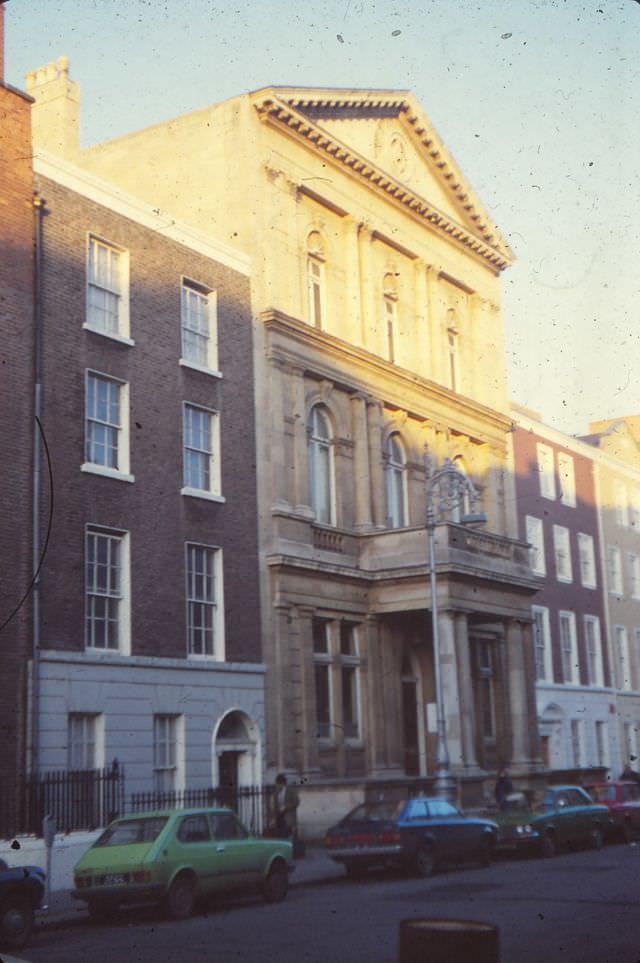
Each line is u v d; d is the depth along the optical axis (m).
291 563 32.59
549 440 52.34
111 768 26.06
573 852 29.50
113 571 27.52
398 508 39.12
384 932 15.38
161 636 28.33
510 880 22.25
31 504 25.12
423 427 40.59
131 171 36.22
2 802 23.27
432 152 42.66
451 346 44.06
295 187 35.88
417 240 41.75
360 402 37.25
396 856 23.47
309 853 29.33
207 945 14.84
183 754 28.36
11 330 25.36
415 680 38.22
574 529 53.28
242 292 33.22
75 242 27.61
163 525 28.98
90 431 27.53
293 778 31.78
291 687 32.47
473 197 44.44
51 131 36.47
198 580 30.22
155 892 18.16
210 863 19.14
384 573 35.62
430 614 36.91
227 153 34.81
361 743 35.31
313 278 36.91
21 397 25.34
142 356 29.20
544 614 49.62
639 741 55.75
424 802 24.78
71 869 23.33
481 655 41.50
